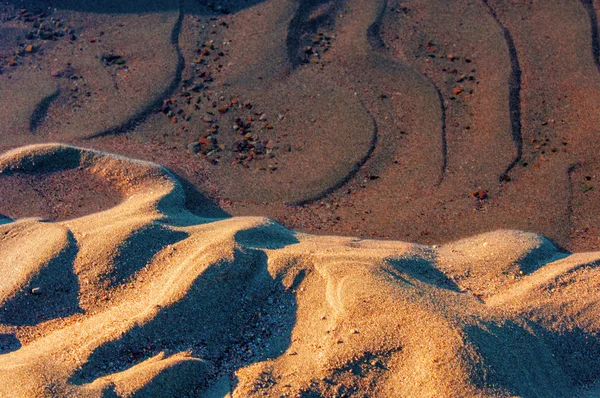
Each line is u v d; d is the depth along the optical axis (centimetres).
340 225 508
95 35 736
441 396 332
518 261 438
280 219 514
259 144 591
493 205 521
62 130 607
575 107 609
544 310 394
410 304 372
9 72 685
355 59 686
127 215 480
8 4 771
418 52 695
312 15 748
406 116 616
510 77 648
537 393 348
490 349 353
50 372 343
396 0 775
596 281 414
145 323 374
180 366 353
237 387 349
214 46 711
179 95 648
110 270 420
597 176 539
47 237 454
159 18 755
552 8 741
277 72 673
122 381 341
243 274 413
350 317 373
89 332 376
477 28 722
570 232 491
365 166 566
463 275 430
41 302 406
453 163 564
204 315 389
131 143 592
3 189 534
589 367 379
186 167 564
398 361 352
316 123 612
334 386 347
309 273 414
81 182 540
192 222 484
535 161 560
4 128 606
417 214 516
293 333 384
